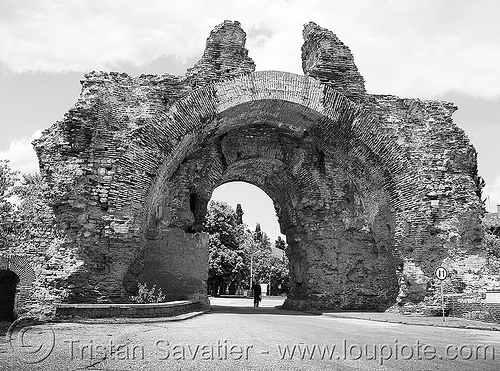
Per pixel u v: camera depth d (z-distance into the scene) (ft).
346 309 71.36
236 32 68.49
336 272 72.79
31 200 59.21
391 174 67.77
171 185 67.82
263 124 74.64
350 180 74.59
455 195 66.59
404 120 69.72
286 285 245.04
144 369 20.61
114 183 56.80
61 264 53.16
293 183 78.38
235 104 65.57
